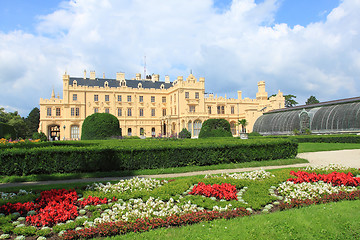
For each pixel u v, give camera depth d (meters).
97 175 18.88
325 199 12.08
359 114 49.31
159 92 97.50
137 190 13.73
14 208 10.85
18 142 28.11
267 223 9.29
